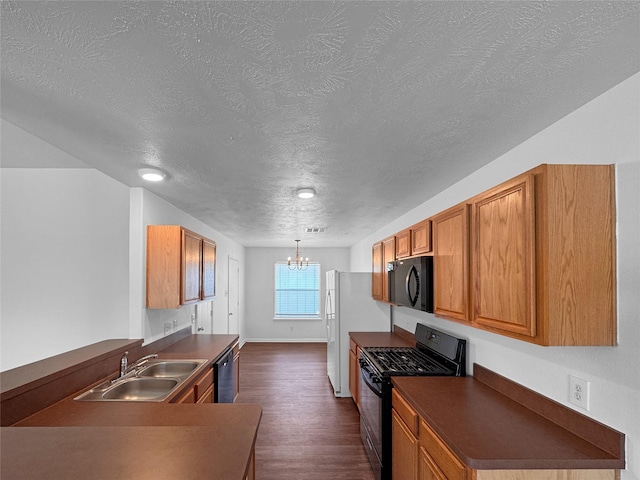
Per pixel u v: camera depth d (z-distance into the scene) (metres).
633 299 1.29
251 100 1.42
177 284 3.06
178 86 1.31
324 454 3.16
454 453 1.49
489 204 1.75
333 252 8.86
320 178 2.60
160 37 1.03
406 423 2.16
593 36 1.03
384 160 2.17
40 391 1.86
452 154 2.06
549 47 1.08
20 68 1.20
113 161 2.22
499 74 1.24
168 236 3.08
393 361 2.95
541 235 1.39
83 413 1.82
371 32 1.01
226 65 1.18
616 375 1.35
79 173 3.07
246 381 5.35
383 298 4.02
